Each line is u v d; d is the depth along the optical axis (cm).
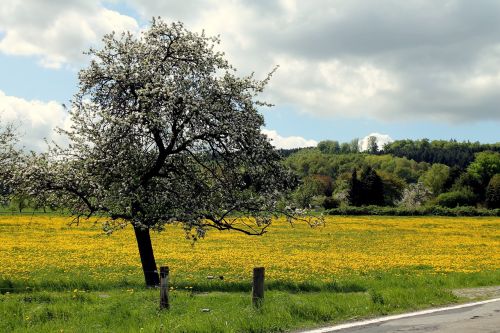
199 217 2048
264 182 2109
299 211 2134
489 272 2461
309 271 2645
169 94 1895
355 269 2736
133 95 2070
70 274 2502
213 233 5788
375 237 5497
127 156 1975
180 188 2077
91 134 2059
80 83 2056
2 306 1338
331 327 1152
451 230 6631
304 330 1120
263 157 2067
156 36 2117
